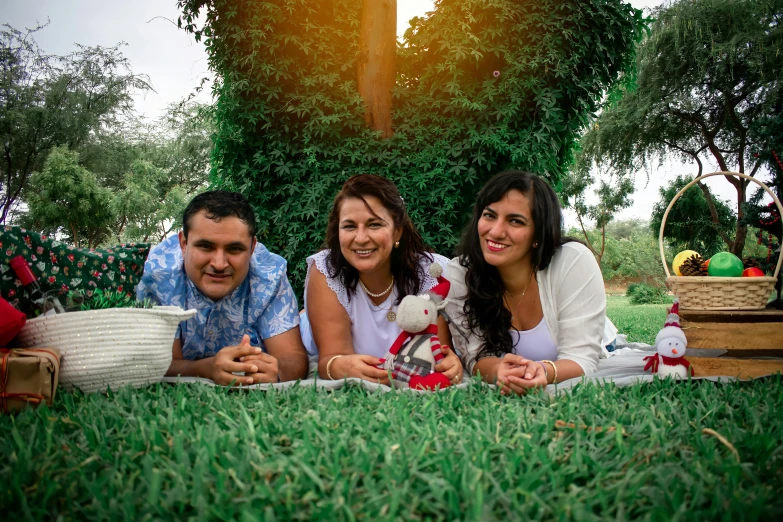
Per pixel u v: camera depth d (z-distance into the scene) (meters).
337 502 1.35
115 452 1.71
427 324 2.87
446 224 6.10
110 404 2.22
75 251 3.42
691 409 2.18
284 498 1.38
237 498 1.37
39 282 3.20
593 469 1.61
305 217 6.16
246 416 1.94
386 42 6.32
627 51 6.77
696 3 18.16
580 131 6.80
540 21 6.18
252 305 3.31
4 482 1.48
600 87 6.69
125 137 29.08
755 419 1.96
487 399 2.38
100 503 1.36
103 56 26.09
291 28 6.32
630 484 1.48
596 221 28.50
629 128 20.38
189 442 1.79
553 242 2.97
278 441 1.83
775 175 4.80
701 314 2.98
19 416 2.08
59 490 1.46
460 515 1.33
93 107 26.48
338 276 3.30
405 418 2.03
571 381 2.78
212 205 2.90
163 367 2.67
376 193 3.04
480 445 1.73
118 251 3.71
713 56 17.52
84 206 21.88
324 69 6.30
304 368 3.29
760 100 18.47
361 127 6.31
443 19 6.25
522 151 6.02
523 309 3.19
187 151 29.94
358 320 3.34
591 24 6.40
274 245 6.32
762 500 1.31
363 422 2.00
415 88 6.65
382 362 2.96
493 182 2.98
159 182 28.55
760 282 3.06
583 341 2.97
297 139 6.37
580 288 3.01
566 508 1.32
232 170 6.48
